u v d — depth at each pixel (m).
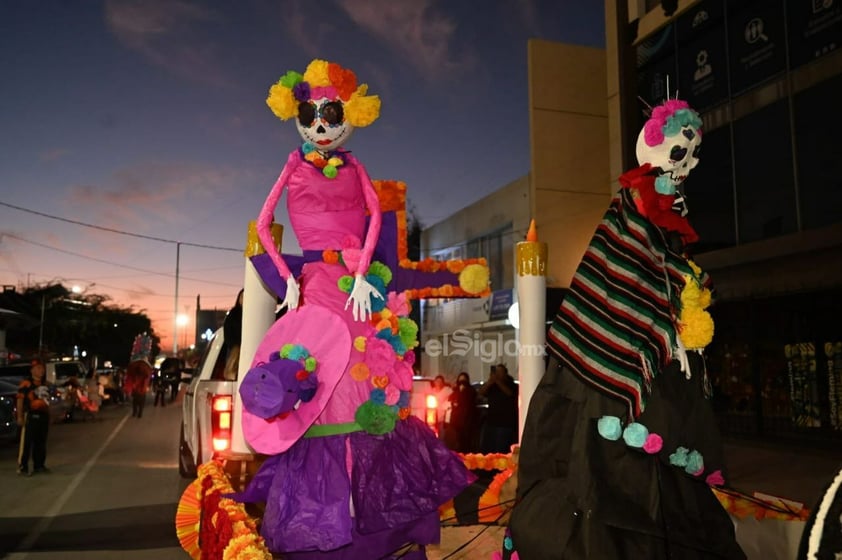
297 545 3.08
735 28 16.34
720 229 16.70
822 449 12.56
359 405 3.33
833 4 13.95
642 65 19.27
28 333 51.53
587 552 2.67
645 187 3.01
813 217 14.30
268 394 3.06
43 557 6.28
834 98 13.90
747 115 16.00
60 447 14.62
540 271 5.04
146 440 16.02
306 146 3.75
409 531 3.31
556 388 3.04
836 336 14.37
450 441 11.40
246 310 4.63
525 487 3.06
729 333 17.84
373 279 3.58
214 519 3.44
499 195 24.70
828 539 1.72
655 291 2.96
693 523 2.76
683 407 2.90
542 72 21.16
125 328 65.75
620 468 2.82
